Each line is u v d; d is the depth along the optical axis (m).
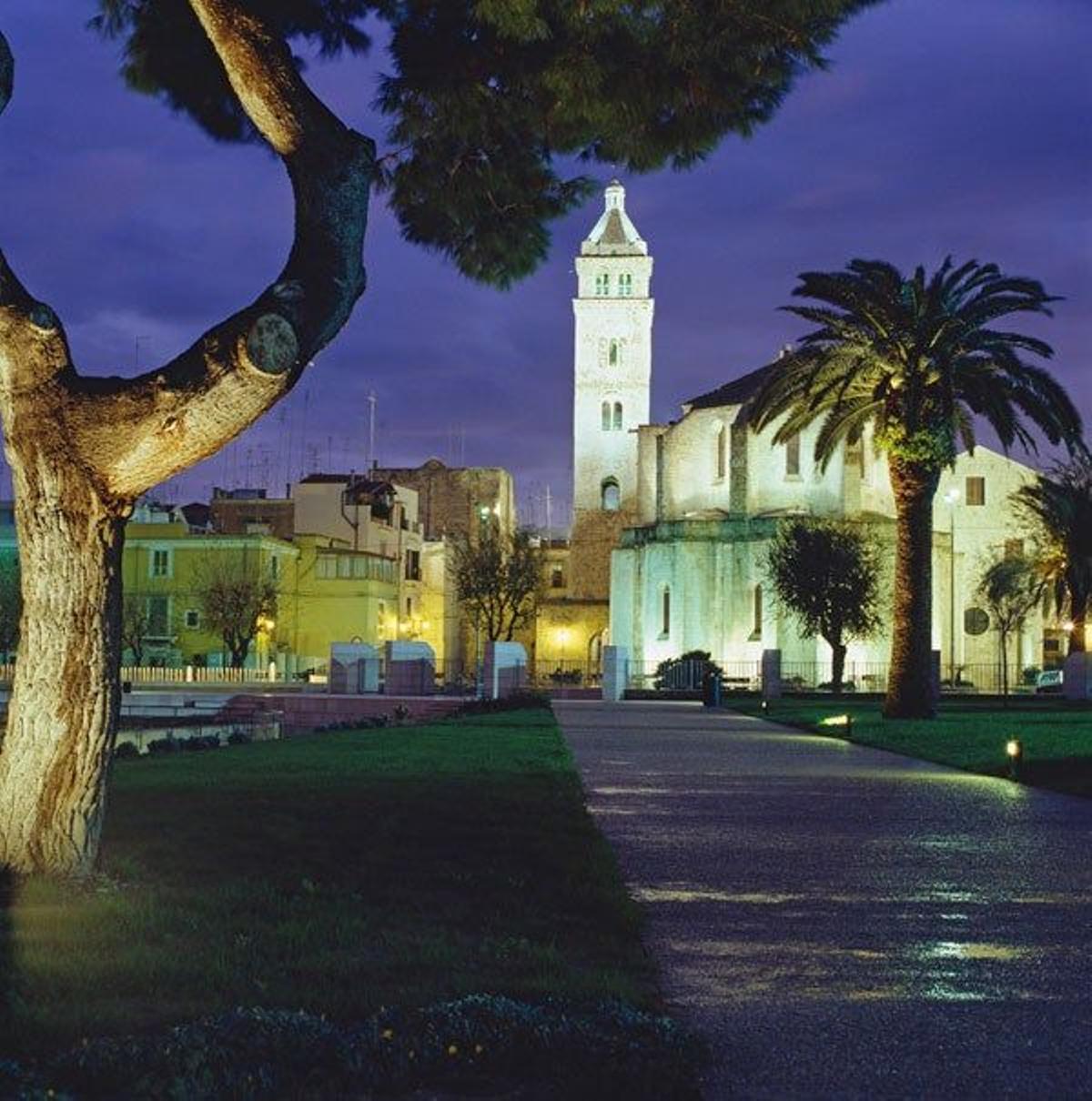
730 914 11.20
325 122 11.15
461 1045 6.70
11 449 10.60
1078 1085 6.77
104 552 10.73
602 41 13.84
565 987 8.04
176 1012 7.41
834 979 8.92
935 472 44.47
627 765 26.08
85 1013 7.29
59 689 10.69
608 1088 6.33
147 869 11.80
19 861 10.67
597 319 110.81
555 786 20.38
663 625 81.12
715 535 79.06
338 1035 6.73
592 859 13.34
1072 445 43.75
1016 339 43.41
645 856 14.41
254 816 15.82
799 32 13.74
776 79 14.21
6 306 10.36
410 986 8.04
